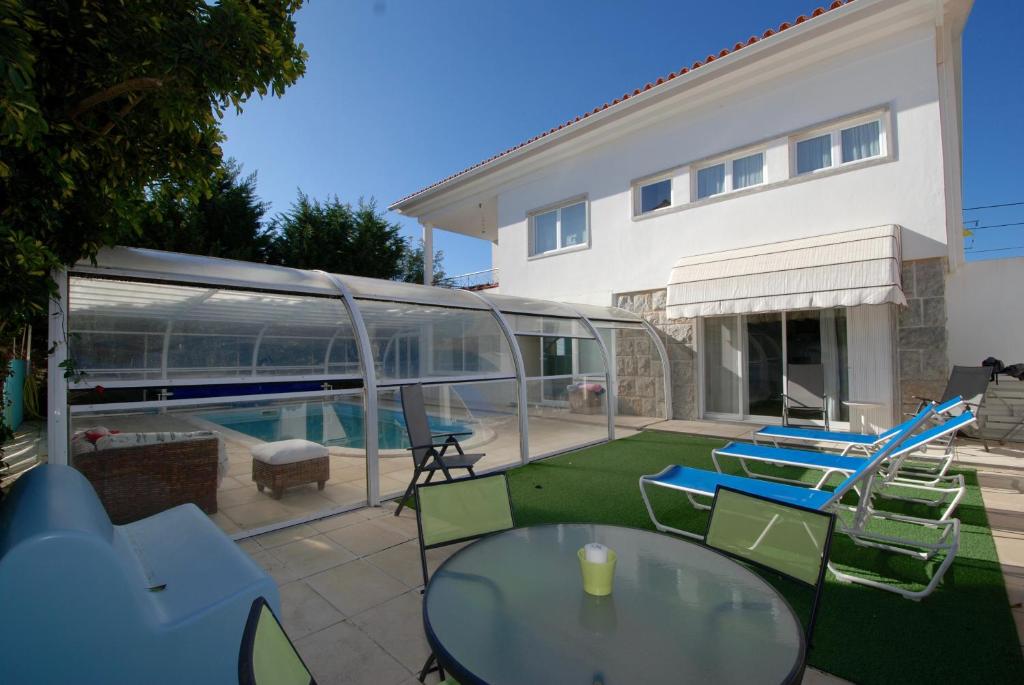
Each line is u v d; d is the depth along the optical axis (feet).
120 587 8.46
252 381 20.70
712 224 43.32
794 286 35.17
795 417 40.06
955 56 39.24
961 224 40.01
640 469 29.07
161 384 18.63
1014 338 38.04
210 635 9.21
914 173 34.12
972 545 17.83
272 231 81.66
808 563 10.18
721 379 44.55
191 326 19.52
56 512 8.99
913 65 34.24
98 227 14.47
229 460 23.67
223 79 11.87
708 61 42.06
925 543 16.92
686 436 38.55
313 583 15.84
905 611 13.66
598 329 41.81
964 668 11.24
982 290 39.11
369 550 18.29
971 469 27.66
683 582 9.57
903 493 24.21
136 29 10.93
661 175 46.68
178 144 14.49
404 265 111.24
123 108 12.69
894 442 16.57
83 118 12.25
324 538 19.39
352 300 24.00
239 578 10.23
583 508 22.21
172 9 11.17
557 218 55.83
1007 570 15.89
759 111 40.91
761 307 36.35
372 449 23.17
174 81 11.68
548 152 53.47
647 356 47.88
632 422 44.75
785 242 39.14
